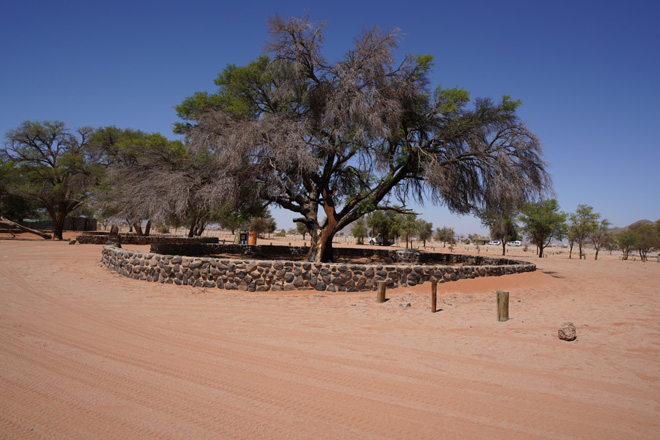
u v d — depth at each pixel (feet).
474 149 52.03
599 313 29.25
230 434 11.21
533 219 125.90
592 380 15.92
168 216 50.67
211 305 30.53
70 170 110.83
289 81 49.93
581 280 55.16
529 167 52.11
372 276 38.34
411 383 15.44
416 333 23.26
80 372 15.80
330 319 26.84
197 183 49.49
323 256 57.06
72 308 27.43
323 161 57.77
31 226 171.01
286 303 32.37
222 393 14.12
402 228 186.70
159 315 26.43
